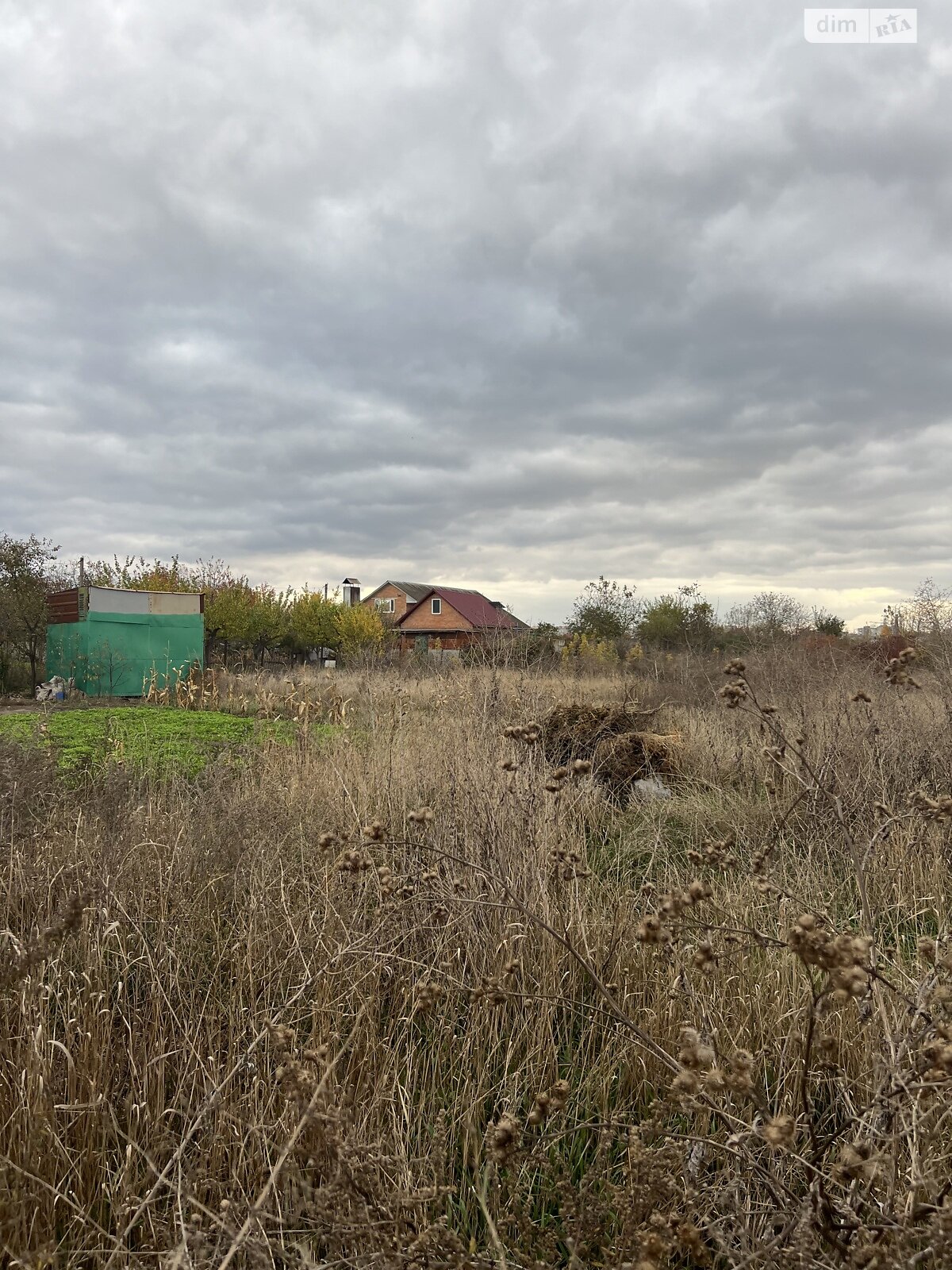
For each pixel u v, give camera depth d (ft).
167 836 13.85
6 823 13.87
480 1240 6.84
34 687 65.26
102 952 9.85
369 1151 6.15
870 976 5.78
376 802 16.48
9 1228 6.08
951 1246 4.40
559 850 10.25
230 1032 8.64
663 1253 4.92
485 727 17.52
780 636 41.45
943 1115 5.38
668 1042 8.73
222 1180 7.34
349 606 124.16
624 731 23.20
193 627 64.90
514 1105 8.23
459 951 10.17
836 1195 5.98
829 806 14.97
